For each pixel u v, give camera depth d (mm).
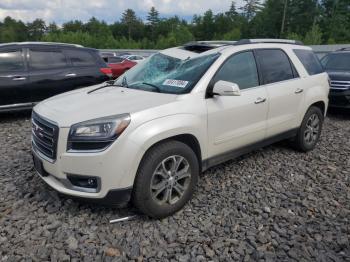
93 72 8078
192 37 85062
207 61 3918
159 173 3264
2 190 3900
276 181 4309
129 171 3047
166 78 3953
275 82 4609
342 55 9445
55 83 7535
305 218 3463
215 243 3023
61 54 7746
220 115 3760
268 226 3307
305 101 5066
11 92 7043
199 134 3551
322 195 3967
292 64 4984
